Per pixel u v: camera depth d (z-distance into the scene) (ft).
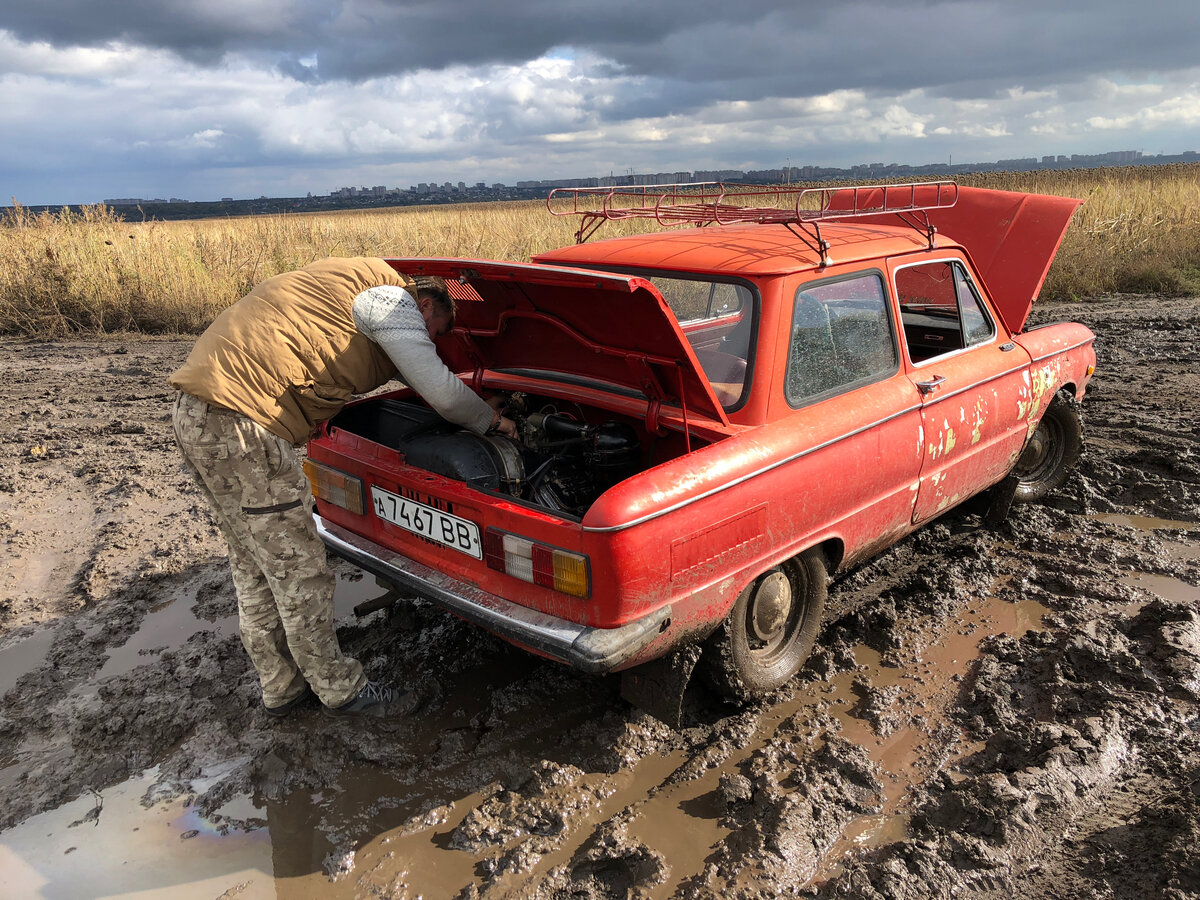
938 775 9.56
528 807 9.14
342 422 12.46
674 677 9.50
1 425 23.81
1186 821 8.38
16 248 40.01
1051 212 15.90
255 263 43.73
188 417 9.26
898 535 12.57
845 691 11.28
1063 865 8.18
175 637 12.91
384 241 57.82
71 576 14.99
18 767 10.09
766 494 9.63
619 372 10.93
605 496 8.38
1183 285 41.19
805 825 8.75
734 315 10.43
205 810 9.34
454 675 11.75
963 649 12.16
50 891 8.25
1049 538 15.43
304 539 9.95
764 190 15.12
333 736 10.47
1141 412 22.16
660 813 9.11
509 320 11.43
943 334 13.83
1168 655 11.44
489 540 9.21
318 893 8.15
